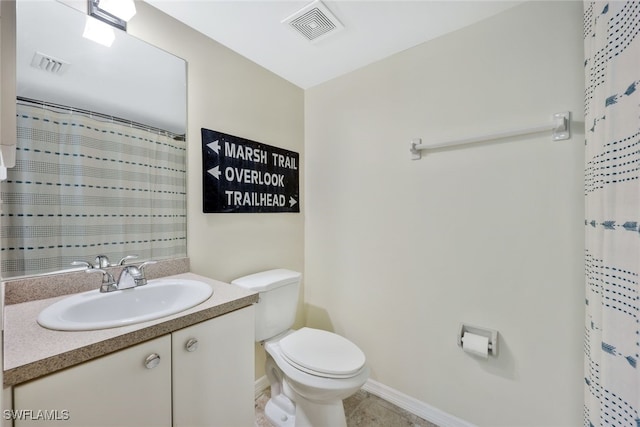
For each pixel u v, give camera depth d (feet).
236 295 3.43
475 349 4.15
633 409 2.23
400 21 4.38
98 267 3.46
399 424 4.72
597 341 2.86
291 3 4.02
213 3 4.00
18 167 3.03
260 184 5.64
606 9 2.74
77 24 3.43
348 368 3.83
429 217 4.88
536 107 3.92
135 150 3.92
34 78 3.14
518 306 4.07
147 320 2.61
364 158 5.72
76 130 3.42
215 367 3.12
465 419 4.50
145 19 4.01
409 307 5.12
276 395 4.90
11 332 2.34
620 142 2.49
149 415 2.56
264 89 5.74
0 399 1.46
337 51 5.20
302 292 6.68
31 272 3.08
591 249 3.06
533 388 3.95
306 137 6.73
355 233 5.87
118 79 3.76
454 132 4.61
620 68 2.50
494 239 4.26
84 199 3.48
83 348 2.14
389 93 5.35
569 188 3.70
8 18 1.51
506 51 4.14
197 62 4.60
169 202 4.26
